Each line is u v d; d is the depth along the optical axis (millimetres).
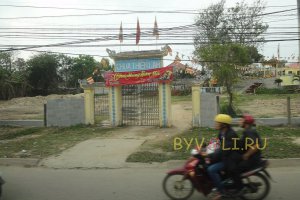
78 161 12688
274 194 8281
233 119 19812
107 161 12547
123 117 21516
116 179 10203
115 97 21141
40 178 10531
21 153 13898
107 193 8750
